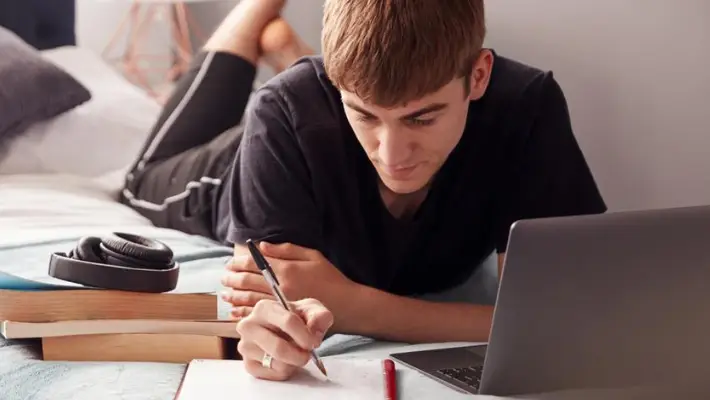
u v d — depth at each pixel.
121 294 1.06
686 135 1.71
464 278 1.53
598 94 1.79
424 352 1.05
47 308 1.04
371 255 1.37
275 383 0.91
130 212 1.95
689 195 1.72
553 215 1.36
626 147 1.78
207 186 1.87
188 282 1.43
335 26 1.04
